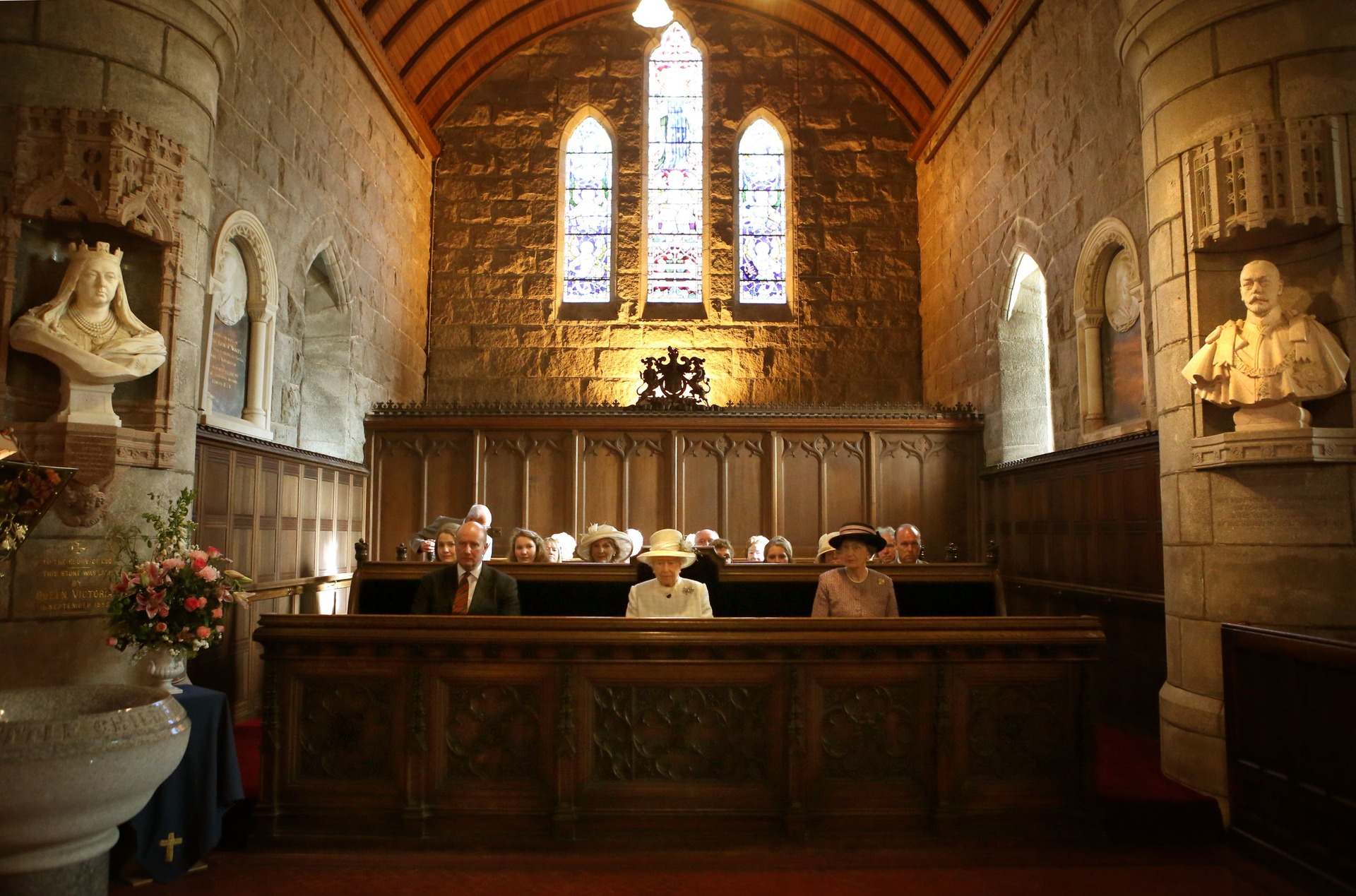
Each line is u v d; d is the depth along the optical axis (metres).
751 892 4.54
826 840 5.04
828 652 5.18
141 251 5.65
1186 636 5.91
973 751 5.19
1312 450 5.30
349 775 5.16
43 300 5.35
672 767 5.15
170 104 5.67
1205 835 5.38
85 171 5.20
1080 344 8.99
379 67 11.64
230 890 4.52
